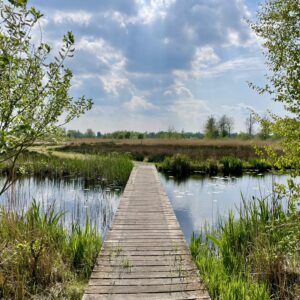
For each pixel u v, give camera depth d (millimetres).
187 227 6098
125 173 11727
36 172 11531
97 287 2859
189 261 3490
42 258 3357
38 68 2232
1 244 3236
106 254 3674
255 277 3451
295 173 3213
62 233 4332
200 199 8812
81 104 2582
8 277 2965
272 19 3381
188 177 13266
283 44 3295
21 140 2160
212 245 4824
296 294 2932
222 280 3066
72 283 3244
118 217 5406
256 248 3779
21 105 2188
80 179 11703
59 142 2500
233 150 21188
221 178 12961
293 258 3514
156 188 8453
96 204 7973
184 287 2883
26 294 2930
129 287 2869
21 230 3830
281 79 3334
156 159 17969
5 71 2033
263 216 4766
